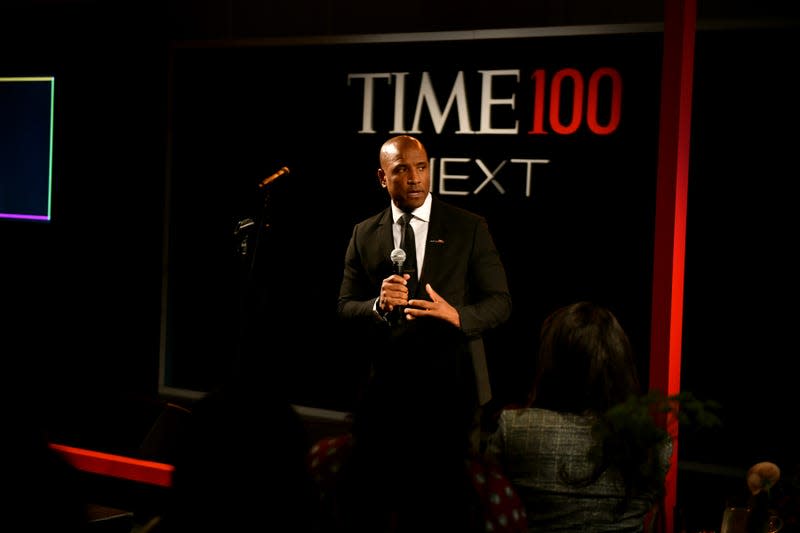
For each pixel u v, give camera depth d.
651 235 10.44
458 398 3.17
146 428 6.64
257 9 12.58
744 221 9.94
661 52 10.28
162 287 13.33
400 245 7.50
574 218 10.83
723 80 9.95
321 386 12.27
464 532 3.18
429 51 11.50
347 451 3.47
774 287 9.83
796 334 9.73
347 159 12.09
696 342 10.20
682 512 5.43
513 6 11.12
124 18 13.23
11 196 14.06
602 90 10.59
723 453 10.02
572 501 4.10
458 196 11.43
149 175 13.30
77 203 13.72
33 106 13.80
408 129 11.70
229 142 12.83
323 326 12.26
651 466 4.05
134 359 13.55
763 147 9.82
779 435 9.80
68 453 6.07
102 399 6.86
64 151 13.72
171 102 13.12
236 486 2.93
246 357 11.46
